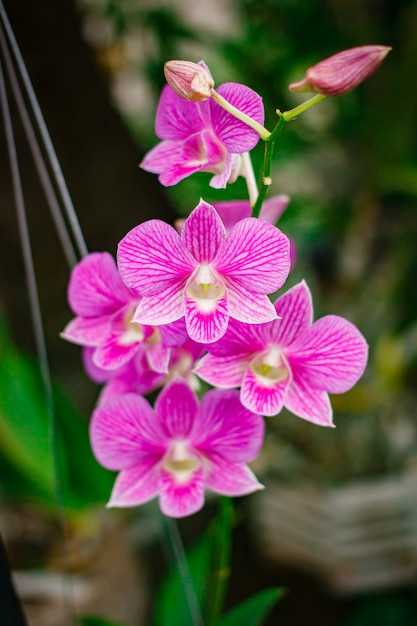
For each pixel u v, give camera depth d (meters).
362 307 1.06
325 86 0.47
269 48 0.91
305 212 1.01
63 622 0.79
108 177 0.75
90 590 0.81
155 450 0.52
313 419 0.50
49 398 0.54
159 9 0.88
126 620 0.81
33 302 0.52
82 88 0.73
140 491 0.52
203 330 0.47
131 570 0.83
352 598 0.96
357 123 0.95
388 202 1.07
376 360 1.00
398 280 1.05
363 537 0.93
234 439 0.52
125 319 0.52
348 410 0.95
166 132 0.50
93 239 0.76
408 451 0.98
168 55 0.89
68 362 0.78
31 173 0.72
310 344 0.50
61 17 0.72
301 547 0.96
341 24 0.95
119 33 0.88
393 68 0.93
